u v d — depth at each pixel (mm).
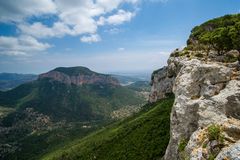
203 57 74000
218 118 33812
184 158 31672
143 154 75250
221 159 21828
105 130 155625
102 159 96312
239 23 67938
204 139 29016
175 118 44125
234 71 43406
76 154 120625
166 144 71562
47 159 152750
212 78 42156
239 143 22078
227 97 35594
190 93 43312
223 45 72188
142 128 91062
